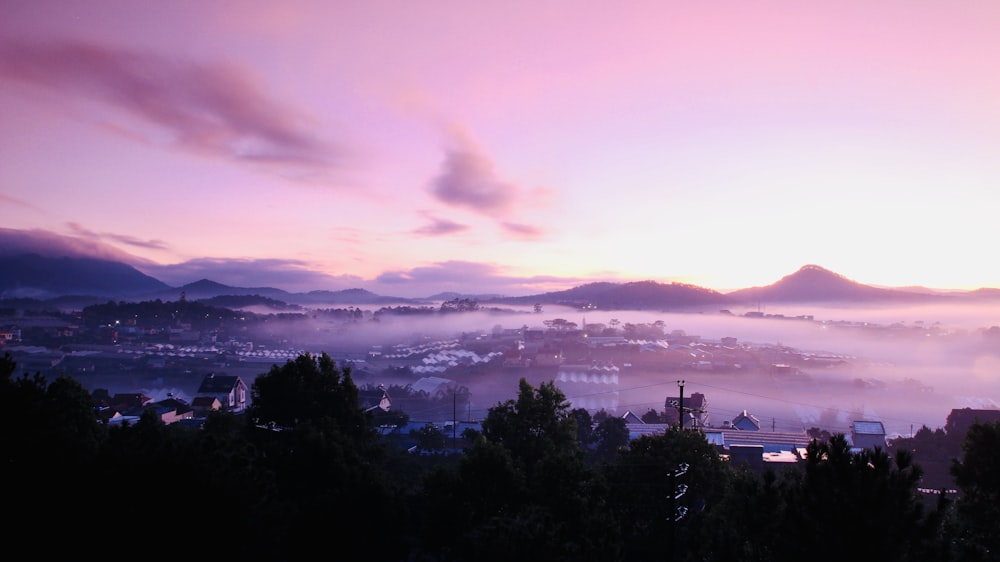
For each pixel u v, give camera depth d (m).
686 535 29.42
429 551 28.78
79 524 17.36
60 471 18.77
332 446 30.55
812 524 14.27
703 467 34.06
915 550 14.01
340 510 26.84
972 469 21.25
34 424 20.20
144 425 29.31
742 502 16.92
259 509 20.88
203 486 19.00
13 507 17.20
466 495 28.56
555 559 19.72
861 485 14.13
